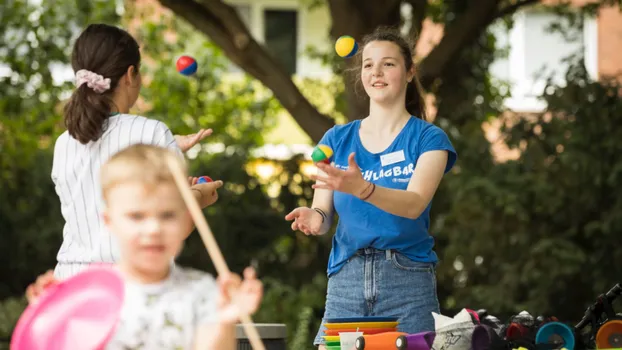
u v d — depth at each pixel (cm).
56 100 1720
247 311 381
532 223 1412
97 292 387
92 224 525
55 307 387
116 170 381
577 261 1352
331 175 525
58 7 1769
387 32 617
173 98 1983
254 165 1788
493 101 1761
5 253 1697
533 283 1417
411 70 617
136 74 559
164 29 1952
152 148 389
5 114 1697
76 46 550
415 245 588
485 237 1412
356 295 588
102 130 530
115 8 1825
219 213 1711
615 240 1384
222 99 2011
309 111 1501
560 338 534
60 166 537
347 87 1416
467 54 1692
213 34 1477
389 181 587
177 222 386
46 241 1702
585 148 1377
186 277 405
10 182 1695
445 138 589
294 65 2392
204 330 391
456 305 1473
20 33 1725
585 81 1443
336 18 1477
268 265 1742
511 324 546
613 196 1380
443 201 1573
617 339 557
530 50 2292
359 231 584
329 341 552
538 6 1839
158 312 393
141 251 382
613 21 2316
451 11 1680
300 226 599
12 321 1434
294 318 1490
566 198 1395
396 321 563
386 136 600
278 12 2391
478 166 1452
